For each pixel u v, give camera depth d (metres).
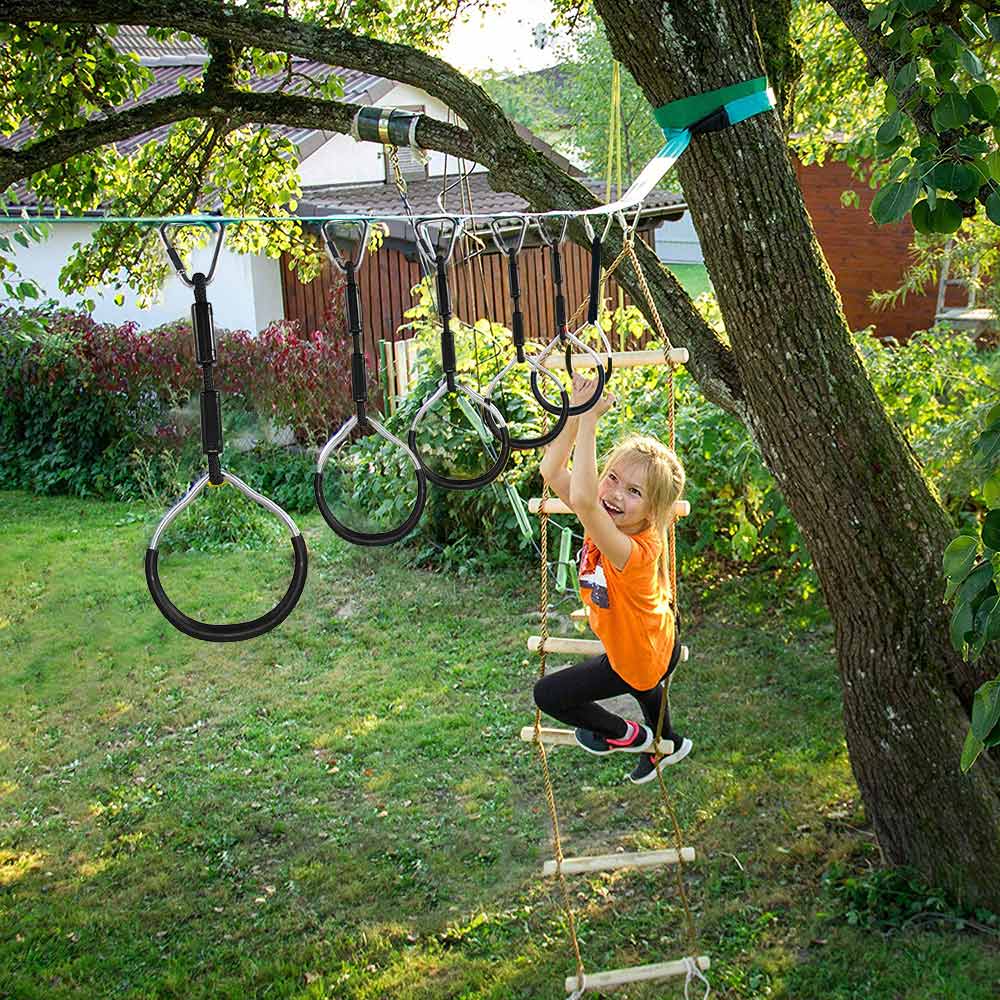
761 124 4.32
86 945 5.10
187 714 7.37
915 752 4.78
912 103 3.52
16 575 10.02
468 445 9.32
